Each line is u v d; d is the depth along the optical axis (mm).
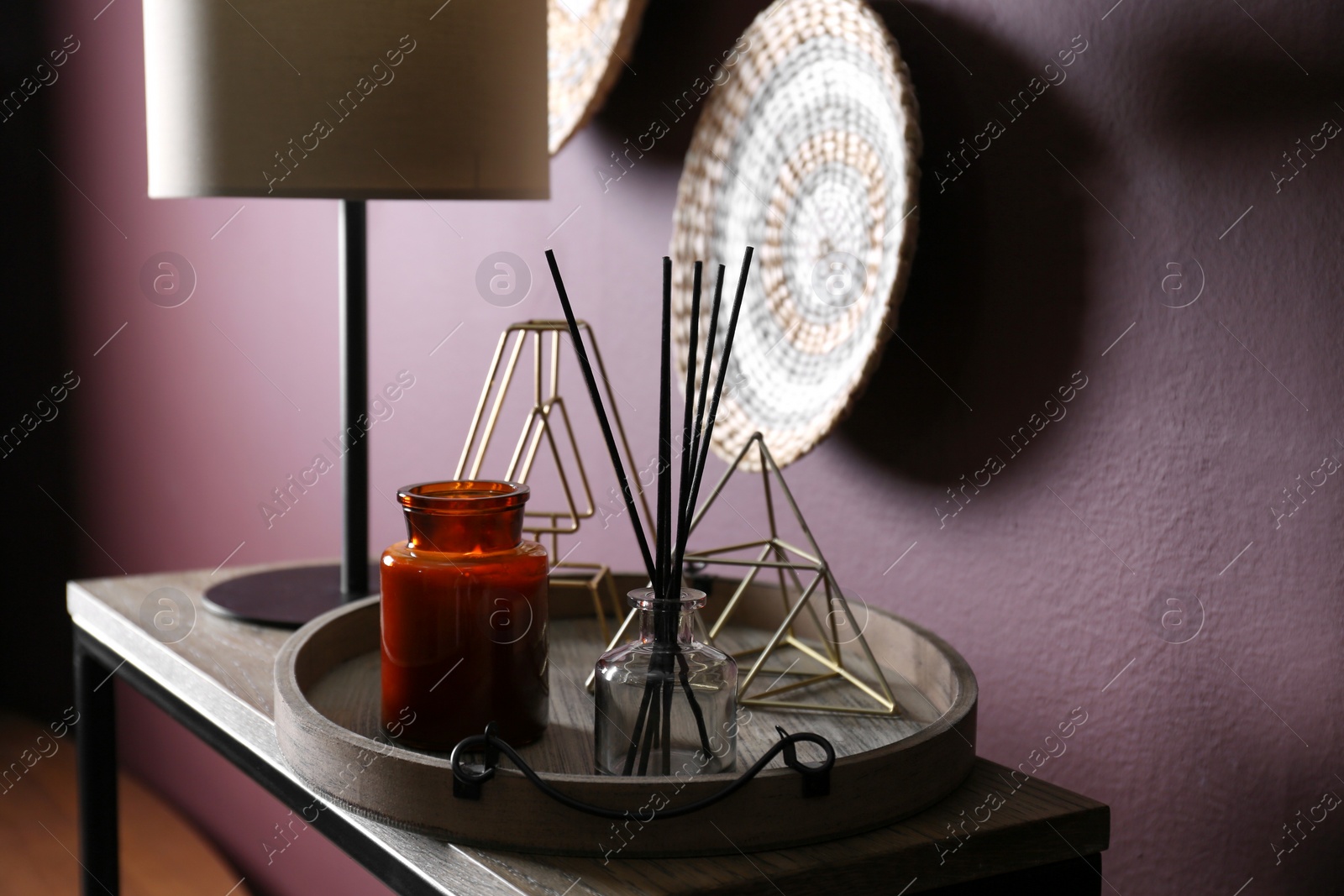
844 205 1029
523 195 1077
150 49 1062
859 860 637
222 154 1014
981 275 976
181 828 2389
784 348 1088
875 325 952
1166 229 837
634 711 694
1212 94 806
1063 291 913
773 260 1104
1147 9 843
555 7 1380
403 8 981
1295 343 765
